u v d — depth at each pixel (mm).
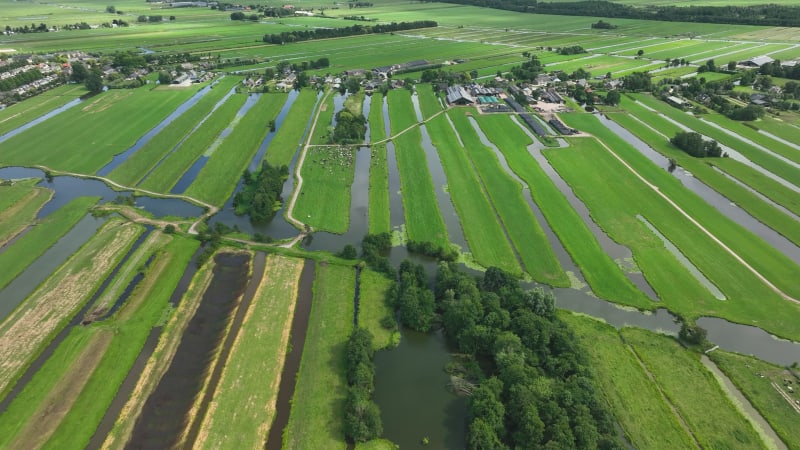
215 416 65812
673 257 98375
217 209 119375
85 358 74812
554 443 56312
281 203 121062
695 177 133625
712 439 61625
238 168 140125
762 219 112562
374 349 76188
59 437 62969
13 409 66562
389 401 67625
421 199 121562
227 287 90875
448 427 64000
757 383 69375
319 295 88188
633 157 144375
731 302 85312
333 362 74062
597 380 69125
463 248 102375
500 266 95625
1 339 78938
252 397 68562
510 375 65625
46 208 119812
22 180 132875
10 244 104750
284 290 90125
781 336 78062
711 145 145250
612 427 60781
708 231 106812
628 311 84000
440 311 82938
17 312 85062
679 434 62188
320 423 64688
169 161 144500
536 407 60906
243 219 114875
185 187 130125
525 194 125062
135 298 88000
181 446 62094
